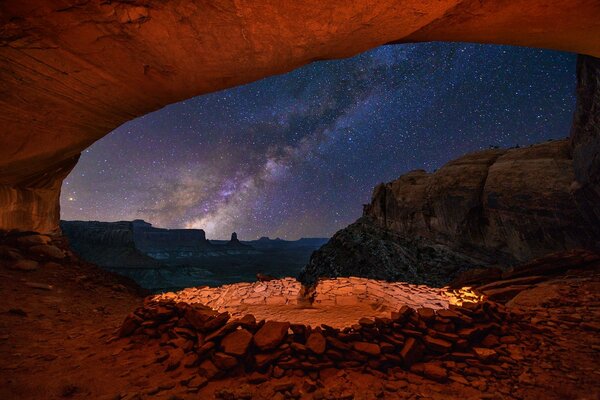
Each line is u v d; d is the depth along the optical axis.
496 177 17.09
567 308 5.54
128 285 10.45
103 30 4.15
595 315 5.11
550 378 3.32
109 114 6.45
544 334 4.52
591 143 11.84
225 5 3.85
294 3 3.89
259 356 3.50
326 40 4.63
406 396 2.99
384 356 3.60
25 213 10.06
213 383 3.22
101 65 4.83
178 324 4.44
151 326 4.62
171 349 4.03
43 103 5.76
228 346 3.53
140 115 6.70
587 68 11.36
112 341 4.56
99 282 9.31
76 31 4.14
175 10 3.90
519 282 7.84
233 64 5.00
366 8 4.02
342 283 7.95
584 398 2.89
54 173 10.59
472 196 18.19
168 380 3.31
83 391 3.12
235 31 4.28
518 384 3.23
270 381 3.25
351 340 3.84
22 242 9.54
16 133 6.49
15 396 3.00
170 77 5.25
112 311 7.21
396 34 4.65
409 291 7.47
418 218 21.91
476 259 18.14
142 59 4.74
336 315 5.58
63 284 8.38
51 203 11.02
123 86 5.45
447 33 5.19
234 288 7.89
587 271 7.62
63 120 6.43
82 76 5.08
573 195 13.04
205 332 4.02
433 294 7.37
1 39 4.22
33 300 6.79
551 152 15.71
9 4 3.73
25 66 4.77
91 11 3.87
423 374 3.40
